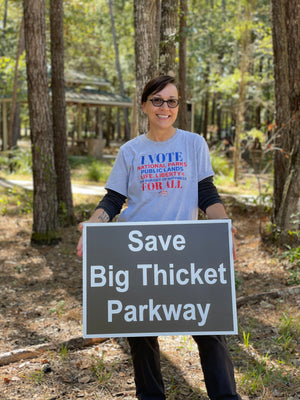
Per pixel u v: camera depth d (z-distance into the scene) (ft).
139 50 19.08
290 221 22.35
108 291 8.32
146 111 8.52
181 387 11.06
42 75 26.71
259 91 60.80
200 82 100.78
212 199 8.43
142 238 8.38
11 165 61.05
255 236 28.37
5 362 12.72
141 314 8.30
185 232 8.36
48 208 28.40
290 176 24.03
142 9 18.88
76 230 31.27
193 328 8.24
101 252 8.37
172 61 20.44
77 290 21.25
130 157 8.53
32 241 28.58
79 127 90.02
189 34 20.35
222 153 68.95
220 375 7.98
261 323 15.14
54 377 11.73
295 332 14.08
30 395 10.85
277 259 23.35
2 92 86.53
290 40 23.12
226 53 90.99
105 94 96.12
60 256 26.71
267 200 34.12
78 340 13.75
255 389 10.72
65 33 60.29
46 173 27.94
